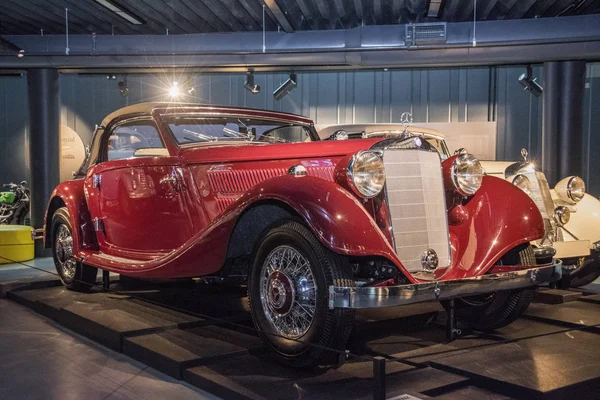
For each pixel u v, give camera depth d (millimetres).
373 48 7090
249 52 7316
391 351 3100
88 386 2771
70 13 6828
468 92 10648
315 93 11070
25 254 7211
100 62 7539
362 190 2775
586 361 2881
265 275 2875
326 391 2514
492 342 3281
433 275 2975
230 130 4180
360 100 10945
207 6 6703
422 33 6906
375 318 3812
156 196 3873
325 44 7184
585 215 4746
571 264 4637
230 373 2738
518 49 6988
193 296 4438
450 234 3254
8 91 11883
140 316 3686
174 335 3318
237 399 2480
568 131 7387
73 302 4180
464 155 3201
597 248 4527
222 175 3523
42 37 7504
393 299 2514
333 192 2639
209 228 3051
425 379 2688
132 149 4266
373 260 2957
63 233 4789
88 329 3598
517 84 10477
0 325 3963
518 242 3115
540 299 4391
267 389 2527
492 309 3467
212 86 11297
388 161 2945
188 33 7727
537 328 3609
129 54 7449
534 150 10469
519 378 2596
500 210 3199
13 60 7562
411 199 2986
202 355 2912
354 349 3148
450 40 6953
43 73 7848
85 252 4406
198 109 4055
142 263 3701
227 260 3453
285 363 2773
